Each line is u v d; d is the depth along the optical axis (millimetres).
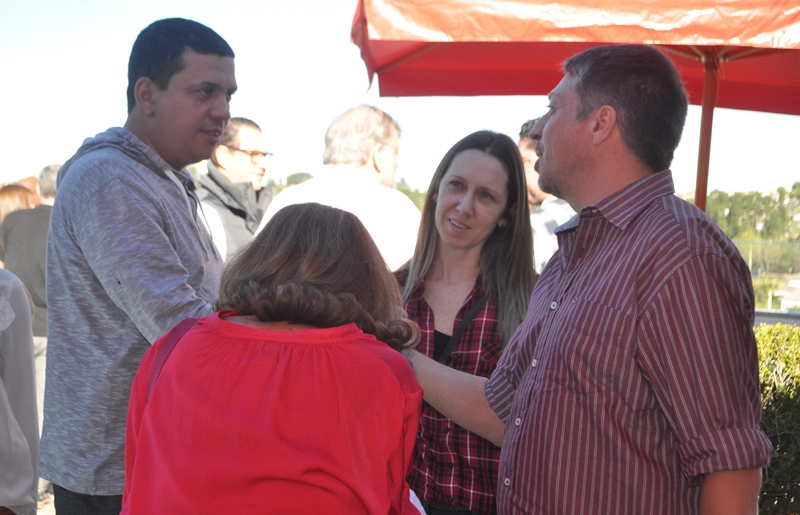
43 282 4656
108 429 1771
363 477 1081
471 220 2023
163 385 1178
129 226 1701
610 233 1396
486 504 1876
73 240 1770
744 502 1177
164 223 1819
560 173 1499
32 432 2021
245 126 4379
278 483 1062
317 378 1131
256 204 4727
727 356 1193
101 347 1776
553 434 1333
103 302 1772
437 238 2160
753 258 13688
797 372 3895
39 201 6977
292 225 1331
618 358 1271
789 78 3697
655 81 1407
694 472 1200
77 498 1786
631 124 1406
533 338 1518
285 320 1232
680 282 1223
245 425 1082
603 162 1442
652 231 1304
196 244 1934
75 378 1797
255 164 4414
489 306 2031
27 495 1895
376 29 2115
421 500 1938
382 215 2748
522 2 2107
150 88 1906
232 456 1070
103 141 1864
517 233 2068
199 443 1089
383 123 2844
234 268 1317
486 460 1884
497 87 3824
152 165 1874
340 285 1267
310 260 1274
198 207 2125
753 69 3619
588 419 1301
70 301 1805
